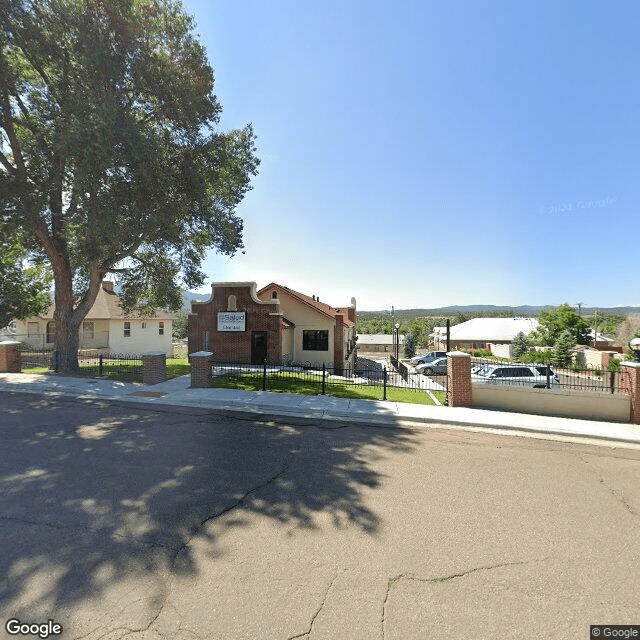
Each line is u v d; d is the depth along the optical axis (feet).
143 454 21.80
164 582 10.98
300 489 17.67
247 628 9.42
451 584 11.30
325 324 79.87
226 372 56.95
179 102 47.57
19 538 13.01
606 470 21.54
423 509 16.08
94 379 47.93
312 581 11.23
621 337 152.35
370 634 9.37
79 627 9.32
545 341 145.79
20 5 40.42
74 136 37.73
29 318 102.22
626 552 13.25
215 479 18.52
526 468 21.52
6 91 46.03
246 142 63.10
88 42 40.65
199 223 56.90
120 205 44.62
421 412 34.19
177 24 46.91
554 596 10.93
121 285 66.69
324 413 33.83
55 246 55.21
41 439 24.31
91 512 14.94
